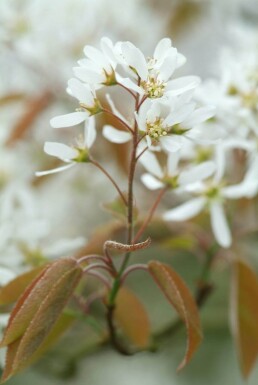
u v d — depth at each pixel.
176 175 0.38
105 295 0.38
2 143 0.50
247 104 0.42
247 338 0.41
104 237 0.41
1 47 0.52
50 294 0.34
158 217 0.43
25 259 0.43
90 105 0.34
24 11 0.52
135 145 0.34
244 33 0.49
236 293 0.42
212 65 0.52
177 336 0.47
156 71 0.34
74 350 0.47
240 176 0.44
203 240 0.44
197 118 0.35
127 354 0.41
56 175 0.52
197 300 0.44
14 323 0.34
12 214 0.44
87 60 0.34
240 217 0.47
